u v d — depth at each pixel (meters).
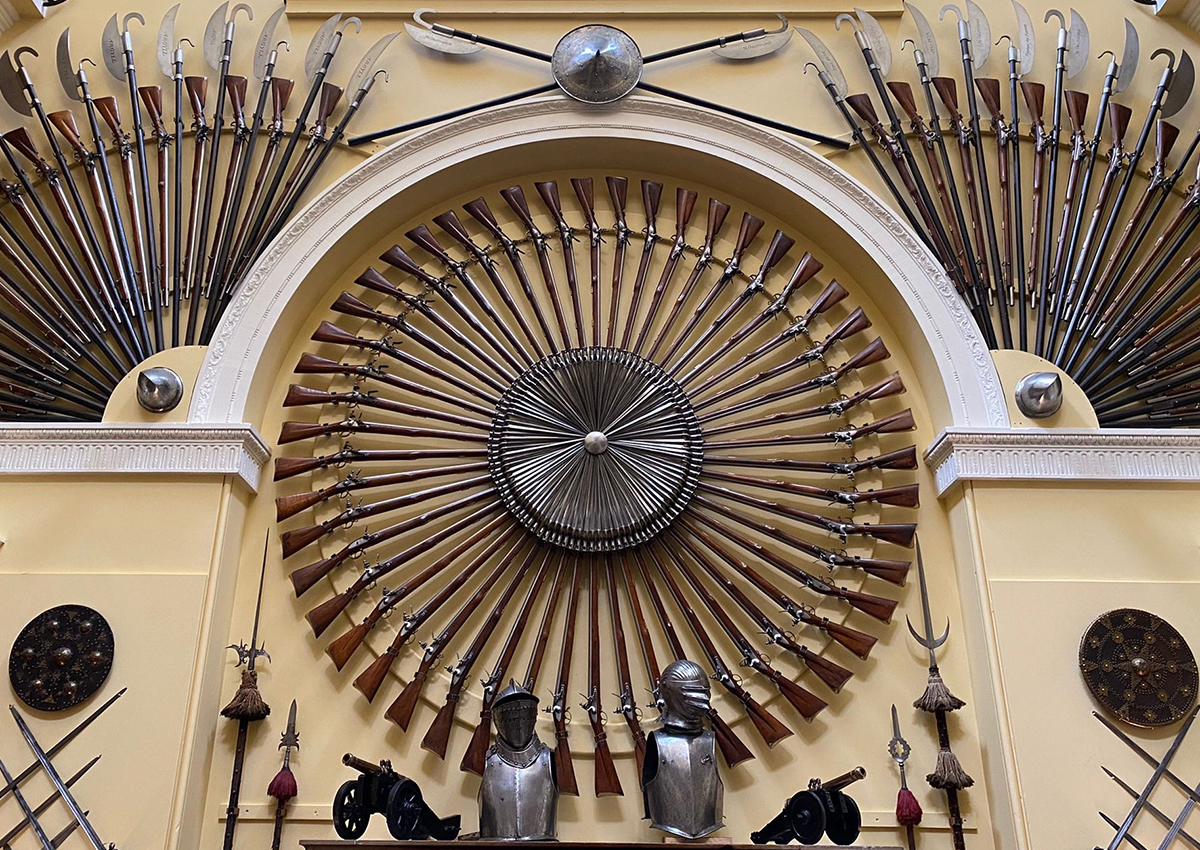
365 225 4.67
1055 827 3.69
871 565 4.23
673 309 4.65
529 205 4.91
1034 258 4.65
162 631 3.92
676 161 4.85
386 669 4.09
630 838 3.92
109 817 3.66
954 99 4.86
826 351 4.65
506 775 3.63
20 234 4.70
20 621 3.92
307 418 4.55
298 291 4.52
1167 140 4.73
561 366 4.52
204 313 4.59
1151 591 4.00
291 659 4.16
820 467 4.37
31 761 3.73
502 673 4.14
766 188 4.77
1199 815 3.68
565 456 4.41
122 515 4.11
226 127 4.82
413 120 4.88
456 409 4.58
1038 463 4.19
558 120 4.80
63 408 4.43
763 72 4.98
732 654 4.24
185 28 5.04
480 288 4.76
